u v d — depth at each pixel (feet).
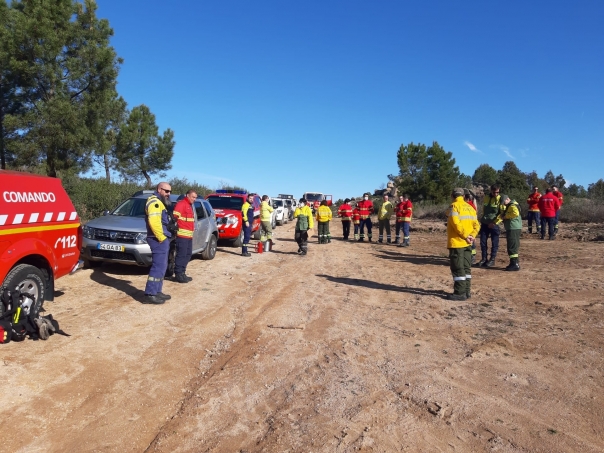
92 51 61.36
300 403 13.82
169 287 29.30
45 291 20.63
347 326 21.53
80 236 23.11
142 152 102.58
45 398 13.60
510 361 16.88
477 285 30.94
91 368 15.87
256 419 12.91
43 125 58.08
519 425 12.42
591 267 36.50
